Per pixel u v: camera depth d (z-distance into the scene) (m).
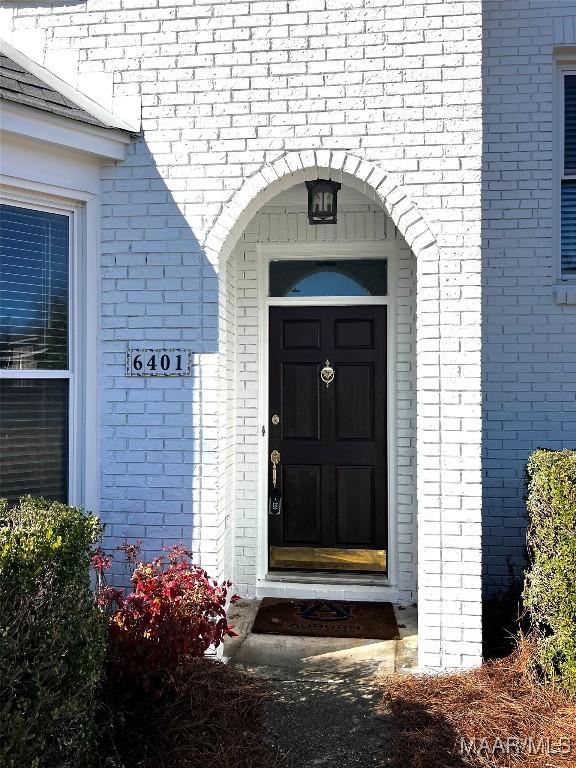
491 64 4.60
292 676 3.54
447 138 3.64
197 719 3.00
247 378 4.86
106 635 2.71
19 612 2.09
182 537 3.82
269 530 5.00
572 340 4.53
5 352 3.58
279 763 2.74
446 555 3.58
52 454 3.77
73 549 2.46
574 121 4.77
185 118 3.84
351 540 4.95
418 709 3.12
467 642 3.54
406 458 4.74
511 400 4.57
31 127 3.43
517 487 4.55
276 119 3.76
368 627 4.22
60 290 3.82
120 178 3.88
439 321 3.62
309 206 4.21
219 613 3.13
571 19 4.55
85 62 3.94
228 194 3.80
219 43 3.81
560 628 3.19
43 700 2.16
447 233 3.63
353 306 4.96
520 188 4.58
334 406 4.97
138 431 3.86
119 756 2.61
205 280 3.83
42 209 3.73
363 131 3.69
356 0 3.71
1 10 4.06
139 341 3.86
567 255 4.75
